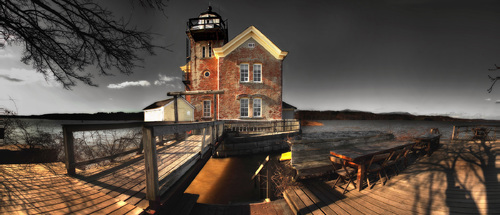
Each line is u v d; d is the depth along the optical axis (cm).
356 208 415
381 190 478
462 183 456
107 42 308
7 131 484
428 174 533
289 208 502
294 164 611
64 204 244
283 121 1492
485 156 637
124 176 364
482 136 1104
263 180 720
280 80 1666
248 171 1002
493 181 448
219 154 1193
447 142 1010
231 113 1605
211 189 804
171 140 832
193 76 1892
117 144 523
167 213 314
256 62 1645
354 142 729
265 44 1661
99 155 501
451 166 576
